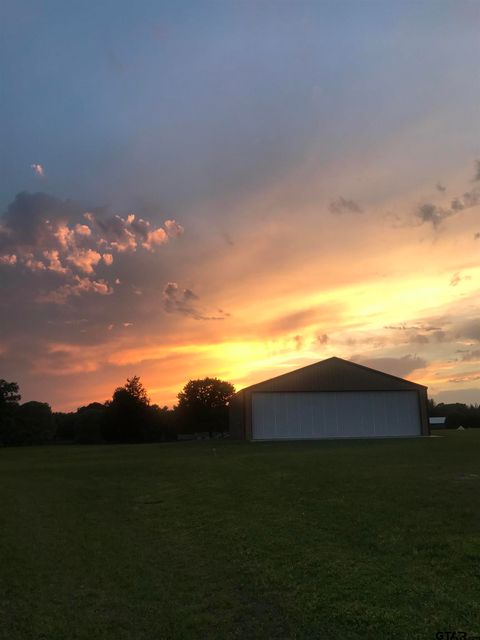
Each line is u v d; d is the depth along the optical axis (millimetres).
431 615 5832
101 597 7086
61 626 6164
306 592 6715
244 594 6906
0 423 71812
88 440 82688
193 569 8094
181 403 81750
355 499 11430
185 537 10047
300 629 5777
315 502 11461
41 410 85438
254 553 8484
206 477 16516
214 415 80812
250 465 18391
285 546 8664
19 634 5977
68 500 14555
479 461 17016
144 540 10094
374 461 17703
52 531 10953
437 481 13078
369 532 9016
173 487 15570
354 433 37312
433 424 81625
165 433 79688
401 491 11977
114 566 8438
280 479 14641
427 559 7555
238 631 5836
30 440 76312
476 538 8273
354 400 37750
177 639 5734
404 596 6359
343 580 6988
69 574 8086
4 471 22375
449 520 9414
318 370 38031
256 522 10367
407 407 37875
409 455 19609
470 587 6523
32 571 8250
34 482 18453
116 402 72812
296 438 37062
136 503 13875
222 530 10109
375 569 7305
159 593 7152
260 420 37250
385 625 5680
